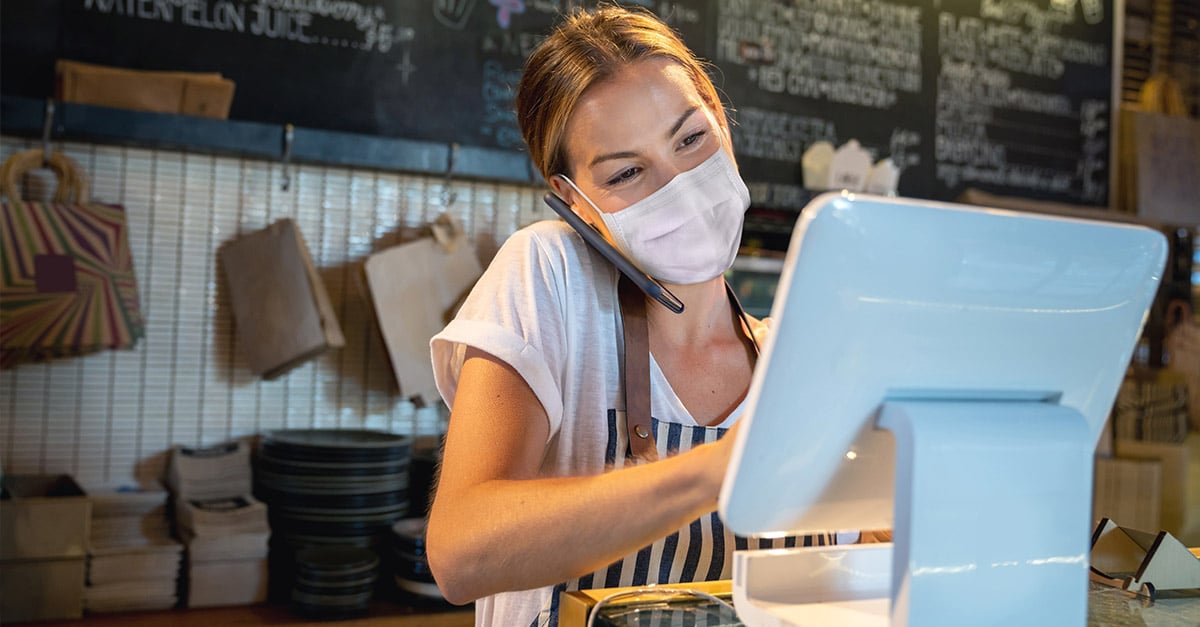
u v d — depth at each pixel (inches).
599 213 43.1
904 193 136.3
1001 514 26.1
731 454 26.3
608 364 44.1
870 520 28.5
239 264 96.3
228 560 89.0
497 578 31.3
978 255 24.6
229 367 99.7
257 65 101.5
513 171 105.7
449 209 108.3
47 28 94.0
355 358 104.9
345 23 105.3
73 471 94.3
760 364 23.5
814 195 128.0
